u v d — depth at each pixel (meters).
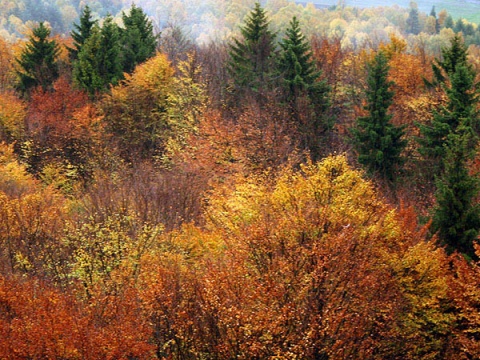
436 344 43.50
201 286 38.38
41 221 53.03
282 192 47.94
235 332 35.06
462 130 71.25
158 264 42.84
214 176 68.94
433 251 45.06
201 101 87.62
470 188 51.62
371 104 77.12
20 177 70.38
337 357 36.34
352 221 43.88
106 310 37.22
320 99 85.50
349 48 149.25
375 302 39.56
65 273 44.78
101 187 61.62
